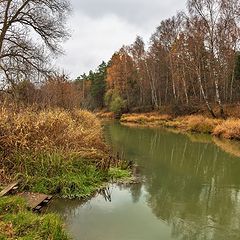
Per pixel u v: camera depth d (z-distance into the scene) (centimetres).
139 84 5756
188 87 4578
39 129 1091
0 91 1666
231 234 737
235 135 2306
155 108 4869
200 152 1791
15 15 1788
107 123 4228
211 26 3222
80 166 1083
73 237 696
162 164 1445
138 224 781
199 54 3588
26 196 865
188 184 1136
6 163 988
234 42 3706
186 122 3275
